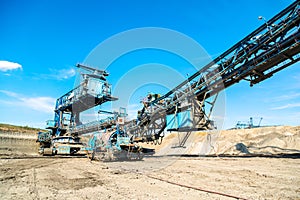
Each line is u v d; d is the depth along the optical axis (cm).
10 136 3766
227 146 2878
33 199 597
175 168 1277
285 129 3456
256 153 2461
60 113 2802
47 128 2836
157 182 859
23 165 1408
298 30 1212
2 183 812
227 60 1575
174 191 708
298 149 2617
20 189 717
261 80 1491
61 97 2836
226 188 754
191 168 1288
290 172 1118
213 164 1498
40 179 905
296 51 1258
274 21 1323
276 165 1401
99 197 622
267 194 671
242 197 635
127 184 813
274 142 2994
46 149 2375
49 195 641
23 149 3238
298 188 757
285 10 1262
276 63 1370
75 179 910
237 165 1428
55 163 1541
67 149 2377
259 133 3625
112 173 1083
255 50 1398
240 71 1510
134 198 616
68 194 655
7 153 2506
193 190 726
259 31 1398
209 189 735
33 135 4234
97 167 1316
